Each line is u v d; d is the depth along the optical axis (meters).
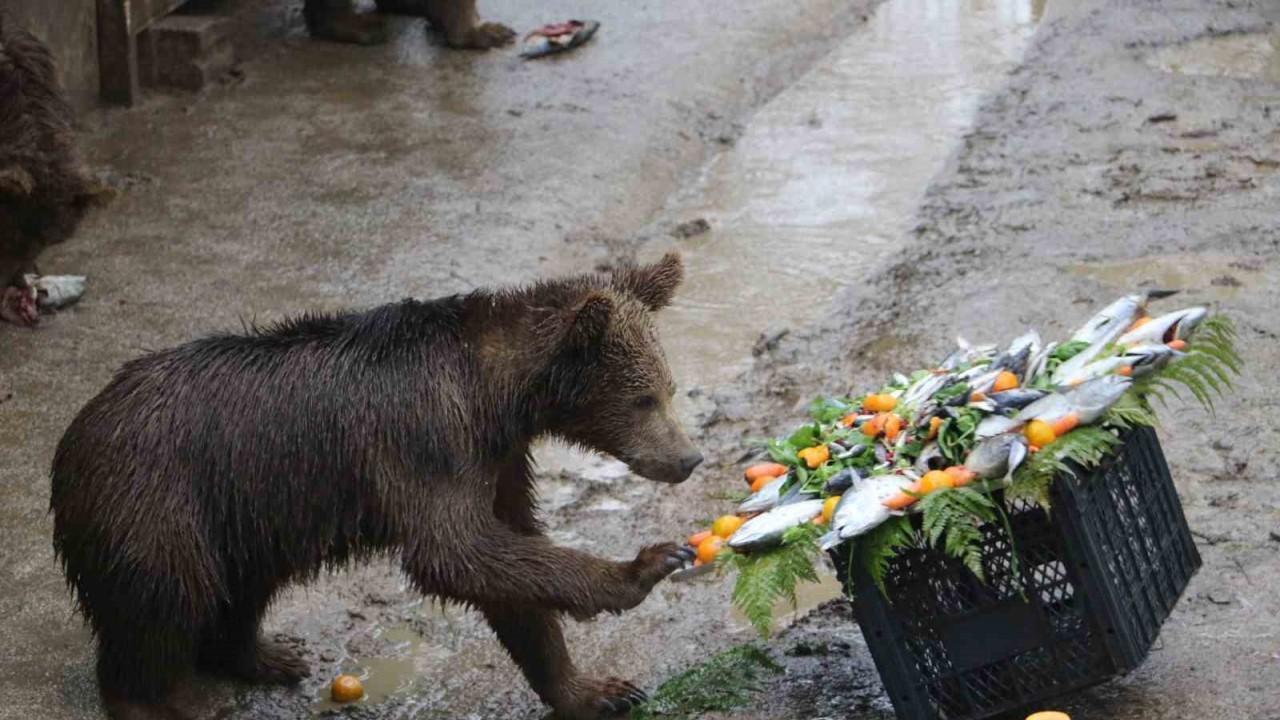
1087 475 6.47
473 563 6.98
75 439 7.11
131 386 7.14
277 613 8.40
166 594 6.98
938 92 16.14
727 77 16.22
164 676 7.18
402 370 7.05
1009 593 6.46
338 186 13.51
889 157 14.55
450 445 6.99
